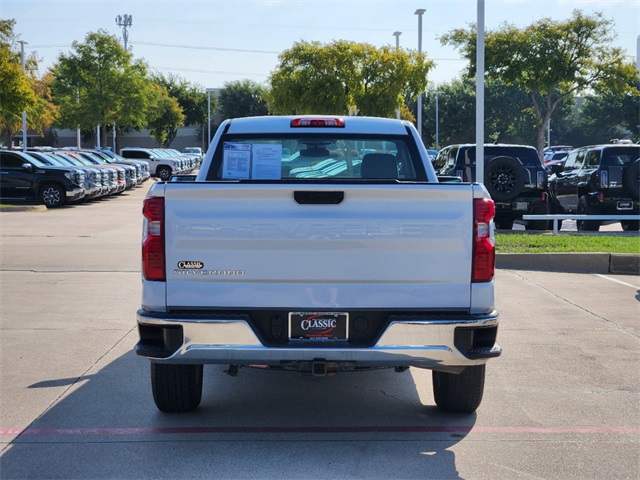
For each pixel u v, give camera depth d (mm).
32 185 25469
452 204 4707
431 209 4699
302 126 6395
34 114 51938
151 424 5391
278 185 4660
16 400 5883
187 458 4762
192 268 4707
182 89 88938
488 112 76438
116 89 48781
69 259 13328
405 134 6473
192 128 91625
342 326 4750
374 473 4539
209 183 4672
